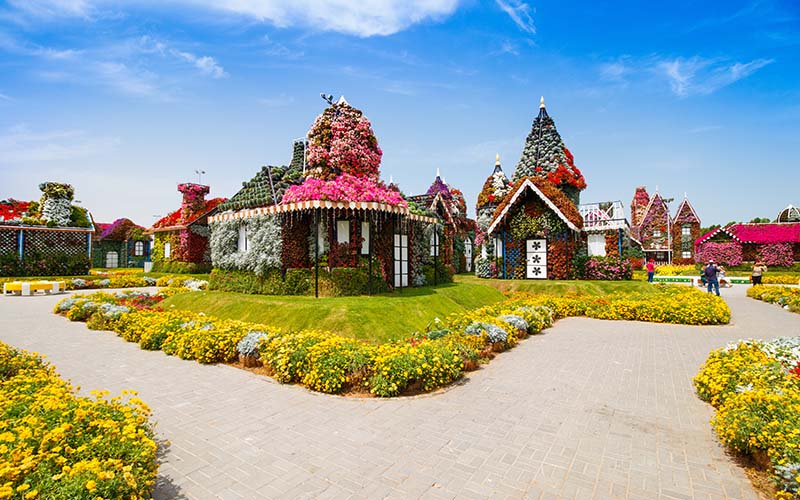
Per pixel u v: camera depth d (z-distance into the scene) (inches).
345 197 503.2
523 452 188.2
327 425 217.5
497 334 379.9
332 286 527.2
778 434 164.6
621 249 955.3
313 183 520.1
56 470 133.1
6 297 849.5
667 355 369.1
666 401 253.9
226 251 643.5
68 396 197.0
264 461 180.2
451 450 189.9
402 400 254.2
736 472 171.9
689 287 866.8
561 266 916.0
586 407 243.6
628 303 582.2
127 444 151.8
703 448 193.0
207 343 340.5
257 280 578.2
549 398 258.7
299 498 152.9
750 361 265.9
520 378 299.7
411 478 166.4
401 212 562.3
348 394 264.1
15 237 1183.6
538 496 154.4
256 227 577.6
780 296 773.3
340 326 395.2
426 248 787.4
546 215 911.7
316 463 178.4
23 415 171.3
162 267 1450.5
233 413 234.4
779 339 333.1
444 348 303.4
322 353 283.3
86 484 123.6
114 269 1732.3
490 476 167.9
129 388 277.7
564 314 601.6
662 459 182.5
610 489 159.5
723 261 1776.6
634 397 261.0
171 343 370.3
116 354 370.0
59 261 1240.2
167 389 276.2
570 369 323.3
